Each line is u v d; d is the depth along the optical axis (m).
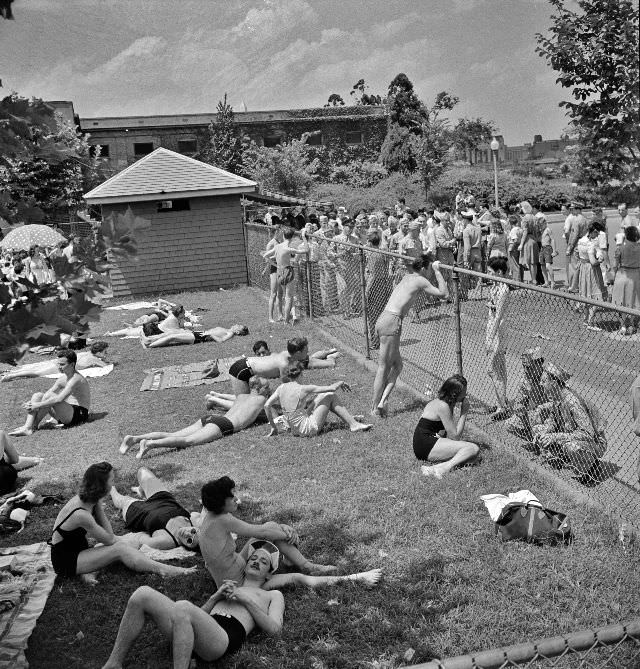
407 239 17.28
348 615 6.08
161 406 12.86
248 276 26.81
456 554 6.92
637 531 6.95
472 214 20.81
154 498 8.12
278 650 5.66
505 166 66.50
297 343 11.10
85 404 12.34
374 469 9.17
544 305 10.67
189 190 25.52
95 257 4.90
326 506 8.19
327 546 7.27
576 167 13.20
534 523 7.04
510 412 10.27
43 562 7.32
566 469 8.53
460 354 10.56
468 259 19.97
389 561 6.90
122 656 5.45
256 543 6.57
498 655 3.02
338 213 24.64
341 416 10.66
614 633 3.12
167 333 17.72
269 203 37.44
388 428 10.63
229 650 5.61
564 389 8.69
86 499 6.96
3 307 4.63
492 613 5.96
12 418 12.95
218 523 6.32
